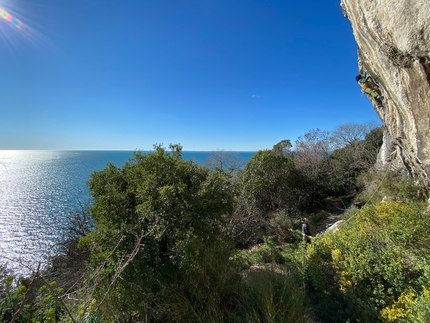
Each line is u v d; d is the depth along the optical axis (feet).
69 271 24.59
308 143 67.77
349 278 14.03
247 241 37.22
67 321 7.92
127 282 13.89
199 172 19.48
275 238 36.04
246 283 15.37
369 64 18.29
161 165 17.56
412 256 13.15
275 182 48.11
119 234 15.15
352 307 12.80
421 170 21.43
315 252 16.63
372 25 12.91
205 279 14.35
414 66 12.05
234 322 12.00
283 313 11.80
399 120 18.49
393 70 13.89
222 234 19.01
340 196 55.77
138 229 15.30
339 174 56.85
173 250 15.88
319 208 51.67
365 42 15.83
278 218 39.17
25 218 44.68
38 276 6.68
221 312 12.65
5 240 35.91
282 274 16.19
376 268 13.03
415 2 9.63
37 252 31.27
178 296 13.51
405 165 27.48
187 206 16.01
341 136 71.00
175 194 16.20
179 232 15.35
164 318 13.67
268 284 14.01
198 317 11.84
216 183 18.89
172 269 15.28
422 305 10.53
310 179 53.98
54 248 28.07
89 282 12.89
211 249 16.33
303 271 17.11
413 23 10.11
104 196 16.29
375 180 39.01
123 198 16.46
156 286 14.58
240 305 13.01
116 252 14.60
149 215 15.42
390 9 11.10
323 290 14.94
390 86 16.01
